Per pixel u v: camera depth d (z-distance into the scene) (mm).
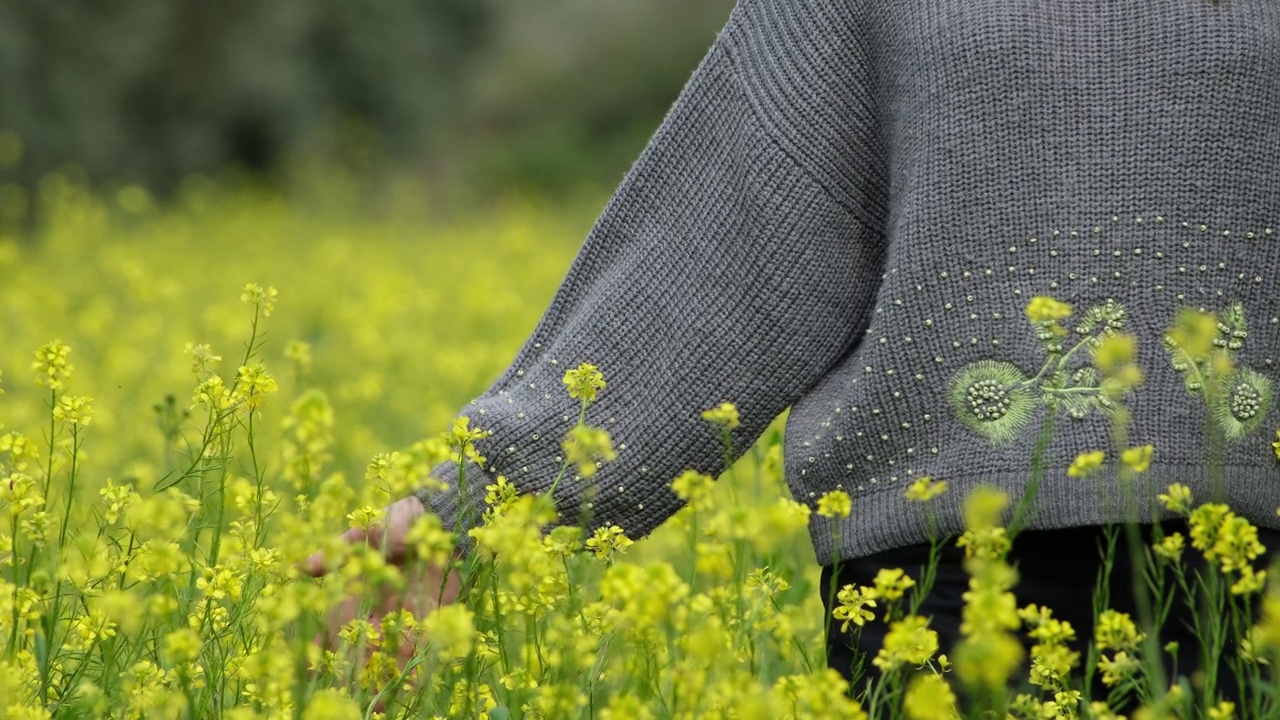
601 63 34344
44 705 4059
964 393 4000
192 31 24422
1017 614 3898
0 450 4121
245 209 18922
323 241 16469
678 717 3928
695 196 4176
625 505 4172
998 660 3656
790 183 4125
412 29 27375
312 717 3797
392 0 27047
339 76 26828
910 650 3865
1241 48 3982
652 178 4199
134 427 6086
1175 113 3980
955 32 4020
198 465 4480
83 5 22406
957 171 4008
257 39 25203
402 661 4168
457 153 30812
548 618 4180
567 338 4195
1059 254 3984
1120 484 3941
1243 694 3869
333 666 4016
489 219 21250
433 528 3836
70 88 21734
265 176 25094
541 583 4078
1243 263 3979
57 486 4777
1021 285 3990
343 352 8250
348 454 6047
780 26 4152
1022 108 3996
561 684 3904
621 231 4211
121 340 8266
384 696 4082
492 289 10898
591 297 4203
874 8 4102
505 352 8047
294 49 26000
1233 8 3998
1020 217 3994
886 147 4113
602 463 4164
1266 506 3984
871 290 4137
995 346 3992
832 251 4129
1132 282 3975
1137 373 3859
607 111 33875
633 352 4172
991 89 4004
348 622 4055
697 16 34844
